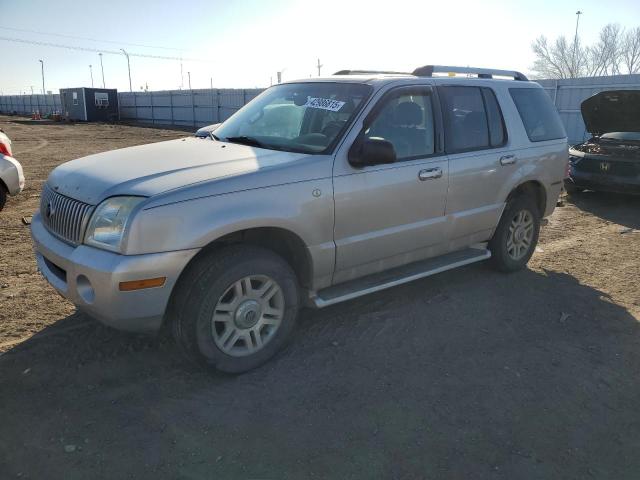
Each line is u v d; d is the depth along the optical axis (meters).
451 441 2.96
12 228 7.25
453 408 3.26
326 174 3.75
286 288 3.69
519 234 5.60
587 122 10.14
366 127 4.01
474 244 5.20
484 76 5.33
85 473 2.66
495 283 5.37
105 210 3.19
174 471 2.68
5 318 4.32
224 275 3.34
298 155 3.82
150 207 3.08
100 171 3.57
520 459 2.83
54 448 2.83
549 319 4.56
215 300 3.35
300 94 4.55
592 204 9.55
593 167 9.52
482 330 4.32
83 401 3.24
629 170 9.09
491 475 2.71
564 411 3.26
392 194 4.14
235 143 4.27
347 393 3.40
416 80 4.48
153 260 3.09
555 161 5.69
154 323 3.26
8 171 8.02
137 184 3.25
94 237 3.20
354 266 4.11
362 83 4.29
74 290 3.27
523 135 5.35
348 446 2.90
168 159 3.72
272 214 3.47
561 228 7.80
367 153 3.79
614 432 3.07
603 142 9.78
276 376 3.58
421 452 2.86
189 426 3.04
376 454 2.84
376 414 3.18
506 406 3.29
